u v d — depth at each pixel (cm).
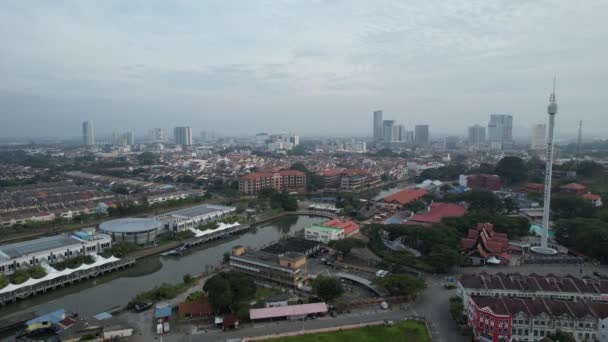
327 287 16238
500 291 15662
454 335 13812
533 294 15525
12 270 19938
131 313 15688
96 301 17975
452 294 17250
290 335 13688
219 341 13338
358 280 18662
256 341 13350
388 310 15750
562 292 15500
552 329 13175
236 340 13325
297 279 18412
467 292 15738
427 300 16675
